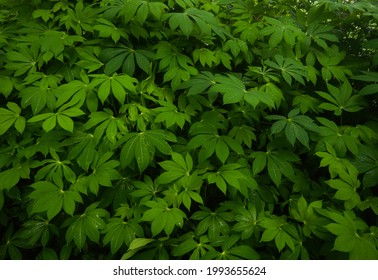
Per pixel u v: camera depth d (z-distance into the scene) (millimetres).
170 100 2213
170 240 1846
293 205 2039
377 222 1945
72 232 1699
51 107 1888
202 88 1965
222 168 1864
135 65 2355
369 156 1984
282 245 1682
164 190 1843
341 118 2219
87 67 2094
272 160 1966
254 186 1832
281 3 2914
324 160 1865
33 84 1997
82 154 1820
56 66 2176
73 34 2418
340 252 1707
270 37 2283
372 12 2348
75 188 1758
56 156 1819
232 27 2596
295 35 2316
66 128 1713
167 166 1813
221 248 1807
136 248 1780
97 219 1741
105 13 2174
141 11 2045
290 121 1917
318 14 2564
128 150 1767
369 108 2379
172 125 1992
